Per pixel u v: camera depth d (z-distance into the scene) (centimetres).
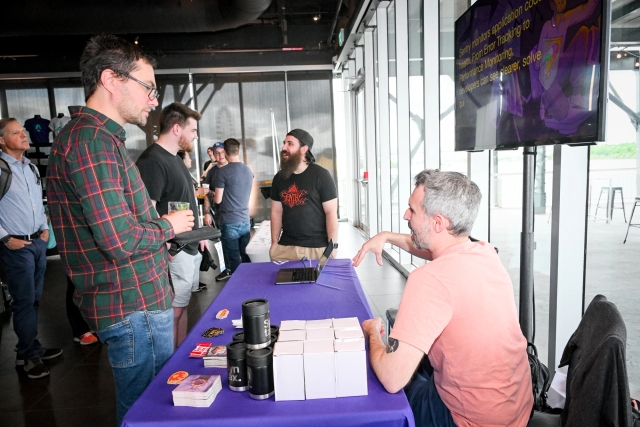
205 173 600
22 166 277
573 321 204
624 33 203
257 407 106
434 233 129
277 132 909
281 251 286
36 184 285
